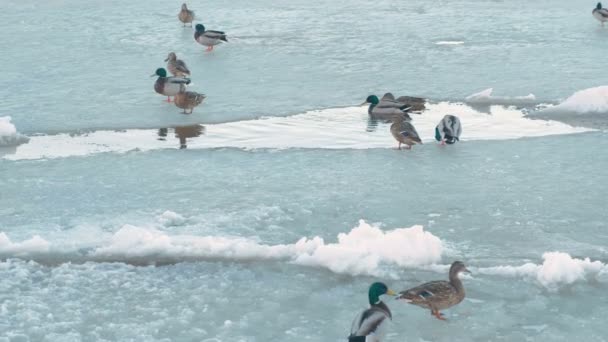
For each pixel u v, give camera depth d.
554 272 11.48
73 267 12.16
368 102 21.28
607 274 11.59
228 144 18.66
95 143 18.73
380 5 40.00
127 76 25.27
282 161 17.27
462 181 15.79
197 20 35.38
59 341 9.93
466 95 22.84
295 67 26.36
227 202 14.72
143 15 36.81
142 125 20.09
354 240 12.51
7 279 11.74
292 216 14.02
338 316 10.62
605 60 26.88
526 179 15.84
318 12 37.62
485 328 10.21
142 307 10.90
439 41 30.56
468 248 12.63
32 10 38.22
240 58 27.77
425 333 10.09
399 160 17.25
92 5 39.72
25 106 21.70
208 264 12.24
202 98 21.08
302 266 12.17
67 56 28.12
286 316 10.62
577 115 20.70
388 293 9.92
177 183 15.83
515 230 13.28
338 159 17.38
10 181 15.98
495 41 30.44
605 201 14.52
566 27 33.22
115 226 13.61
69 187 15.60
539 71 25.44
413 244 12.34
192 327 10.33
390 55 28.12
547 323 10.34
